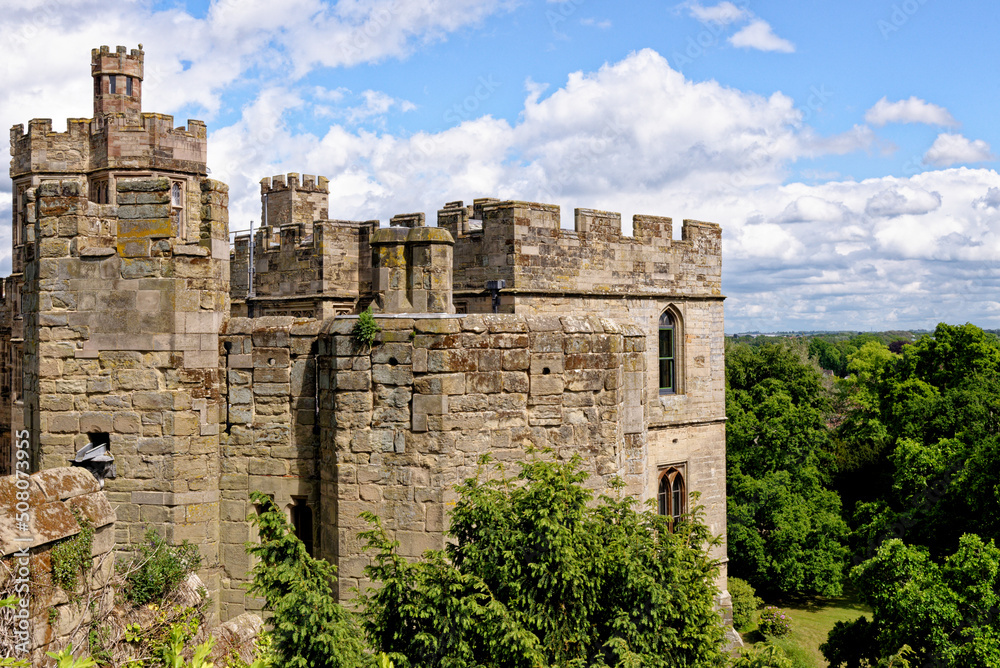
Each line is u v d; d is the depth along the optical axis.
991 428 45.75
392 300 14.20
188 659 11.13
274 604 10.57
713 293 36.78
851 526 51.09
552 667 10.20
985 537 28.27
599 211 31.80
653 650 10.66
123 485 14.26
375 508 13.92
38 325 14.26
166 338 14.22
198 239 14.83
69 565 9.68
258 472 15.01
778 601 45.19
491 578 10.82
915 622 22.36
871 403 59.25
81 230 14.18
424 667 10.41
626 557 10.88
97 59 35.78
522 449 14.52
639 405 16.83
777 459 49.25
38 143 35.19
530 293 29.28
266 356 14.95
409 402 13.82
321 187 43.31
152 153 34.06
